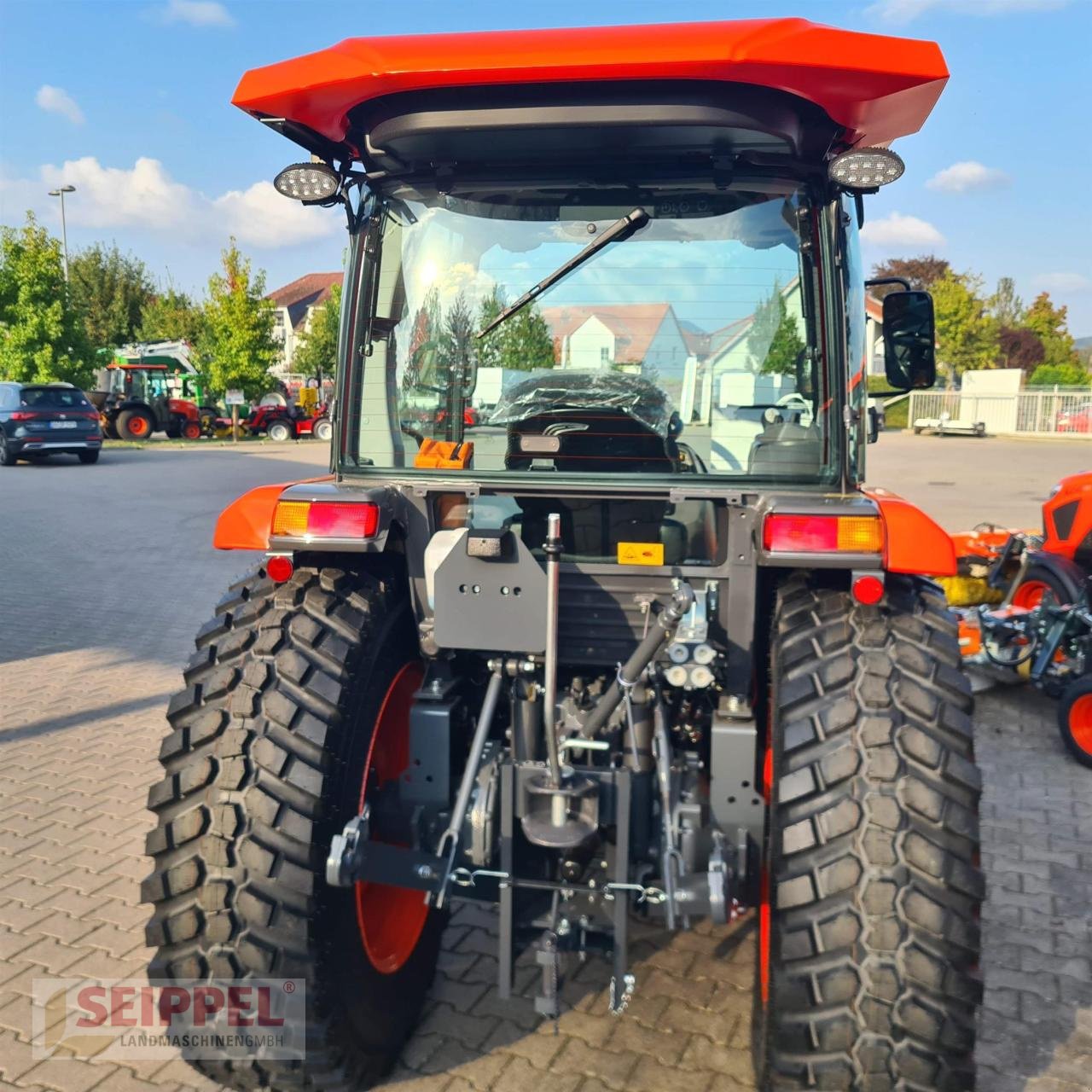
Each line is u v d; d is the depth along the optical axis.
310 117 2.75
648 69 2.47
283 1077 2.62
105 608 8.86
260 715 2.57
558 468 2.92
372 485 2.90
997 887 4.03
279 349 34.88
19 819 4.60
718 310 2.81
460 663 3.01
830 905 2.28
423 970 3.16
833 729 2.38
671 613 2.44
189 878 2.49
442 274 2.96
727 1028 3.14
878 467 22.73
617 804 2.52
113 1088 2.88
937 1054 2.24
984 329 44.09
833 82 2.48
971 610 6.48
